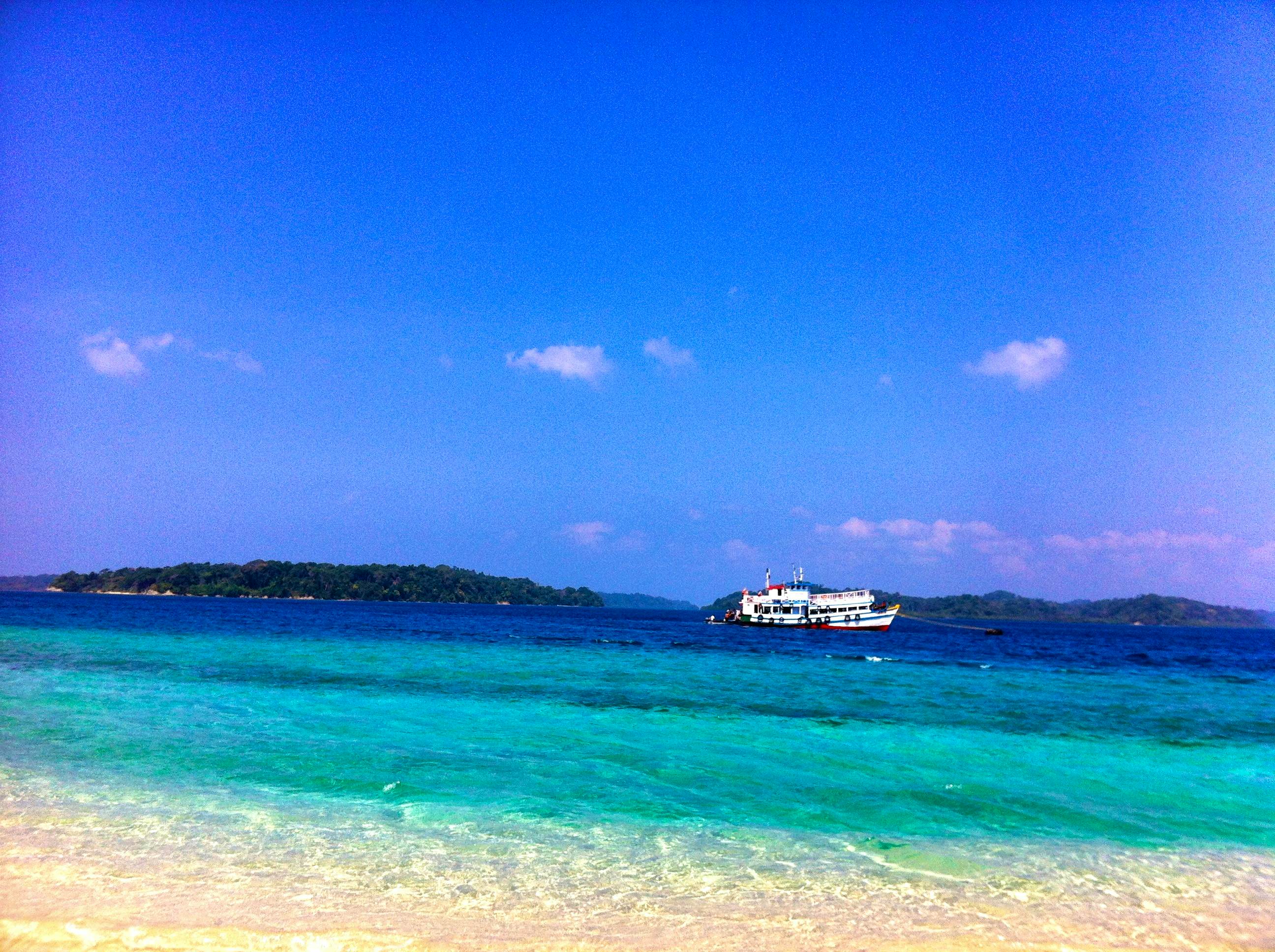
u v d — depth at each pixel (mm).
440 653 45531
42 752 16500
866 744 20188
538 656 46844
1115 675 46375
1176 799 15922
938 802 15094
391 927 9109
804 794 15266
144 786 14281
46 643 43250
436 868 10938
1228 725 25844
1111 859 12297
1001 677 41500
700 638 86562
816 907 10086
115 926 8844
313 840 11828
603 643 66750
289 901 9680
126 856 10891
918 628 149625
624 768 16859
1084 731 23469
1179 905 10555
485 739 19312
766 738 20641
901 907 10188
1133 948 9242
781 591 120375
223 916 9195
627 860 11523
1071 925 9820
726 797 14914
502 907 9773
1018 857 12273
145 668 31766
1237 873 11797
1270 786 17188
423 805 13758
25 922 8852
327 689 27094
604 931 9227
